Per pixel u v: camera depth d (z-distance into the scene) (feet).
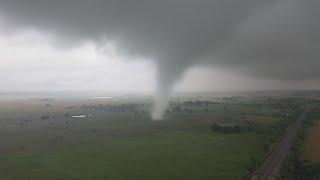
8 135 634.84
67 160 416.26
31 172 361.10
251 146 492.13
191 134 624.18
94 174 351.05
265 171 343.46
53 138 593.83
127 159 419.13
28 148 499.10
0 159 424.05
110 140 566.36
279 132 613.52
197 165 383.04
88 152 465.06
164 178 333.83
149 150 475.31
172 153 452.35
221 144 514.27
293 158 392.27
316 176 324.80
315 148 468.75
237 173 344.08
